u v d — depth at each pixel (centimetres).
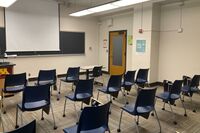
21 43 669
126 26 772
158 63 666
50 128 315
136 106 276
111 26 844
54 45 755
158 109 414
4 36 632
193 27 561
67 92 540
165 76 648
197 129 320
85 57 870
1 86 465
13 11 640
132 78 485
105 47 885
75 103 441
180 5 586
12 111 389
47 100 312
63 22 775
